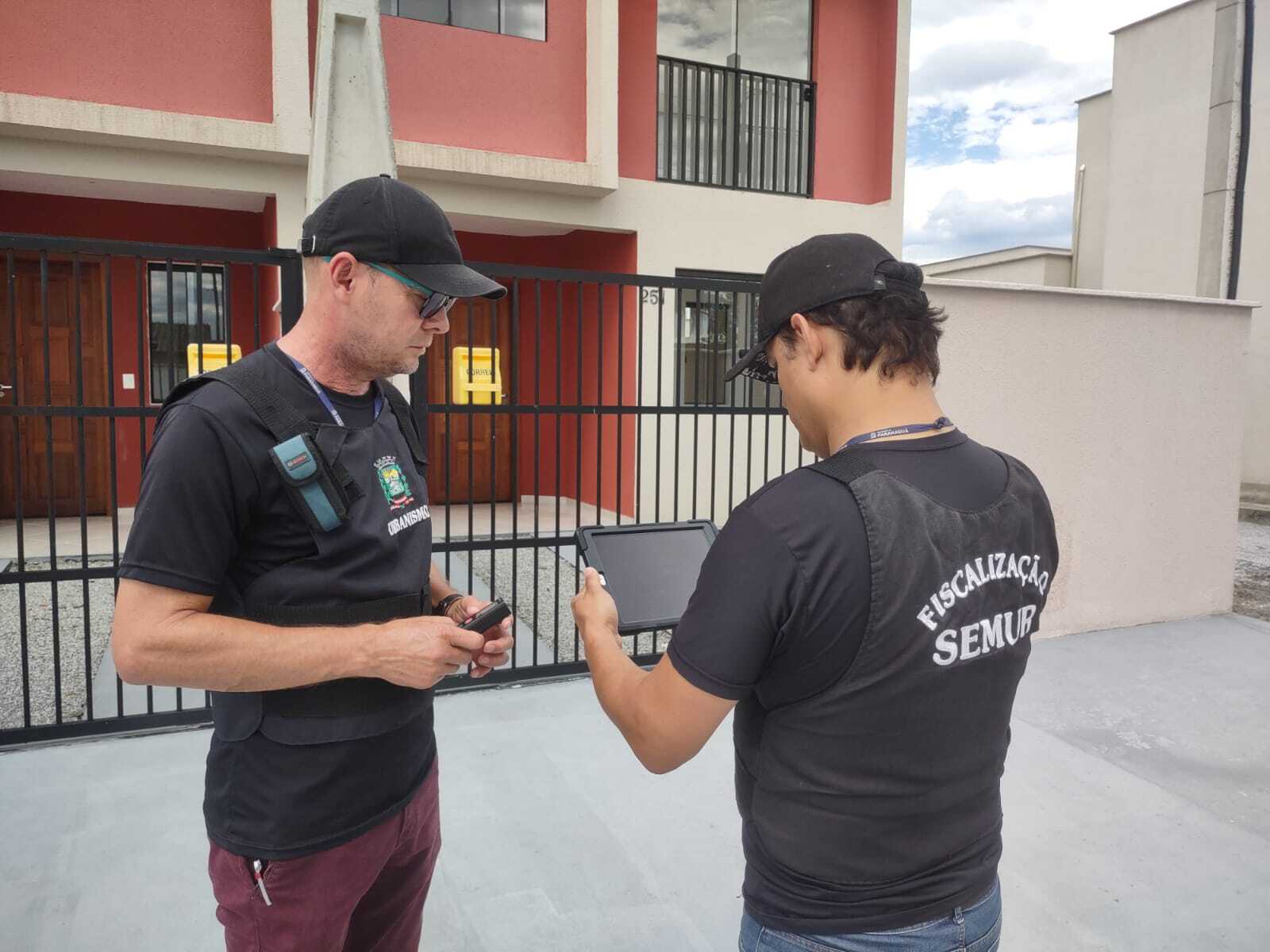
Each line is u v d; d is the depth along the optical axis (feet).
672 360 27.25
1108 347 16.76
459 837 9.18
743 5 27.96
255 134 21.07
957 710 3.36
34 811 9.44
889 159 29.35
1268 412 42.60
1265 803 10.58
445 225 4.38
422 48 23.72
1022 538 3.59
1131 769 11.43
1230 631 17.37
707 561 3.34
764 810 3.48
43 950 7.26
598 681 3.96
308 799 4.24
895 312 3.46
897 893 3.35
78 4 20.20
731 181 28.94
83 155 20.75
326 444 4.22
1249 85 32.53
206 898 7.98
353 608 4.29
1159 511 17.74
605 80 24.68
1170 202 48.29
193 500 3.82
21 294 25.54
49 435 10.64
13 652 14.75
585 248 29.66
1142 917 8.27
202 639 3.77
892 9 28.81
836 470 3.31
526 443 31.27
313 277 4.34
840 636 3.15
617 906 8.10
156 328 26.48
